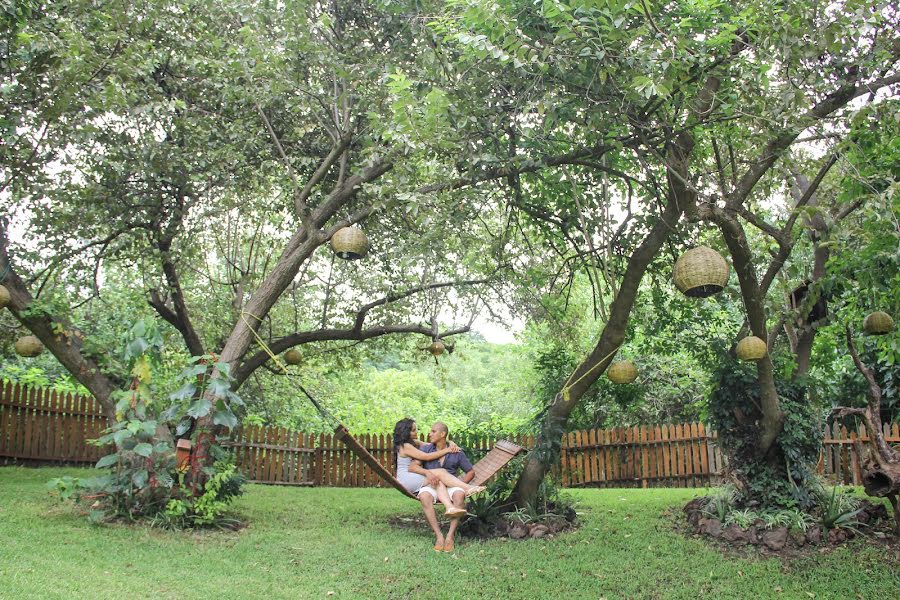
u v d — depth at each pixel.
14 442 10.55
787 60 5.29
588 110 5.81
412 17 7.13
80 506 6.88
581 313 12.27
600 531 6.94
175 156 8.28
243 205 9.73
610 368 7.07
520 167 6.41
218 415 6.60
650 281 8.92
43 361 14.55
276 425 14.47
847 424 11.61
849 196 6.22
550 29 5.70
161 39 8.42
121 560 5.28
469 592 5.24
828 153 6.54
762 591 5.37
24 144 7.86
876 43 5.81
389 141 7.18
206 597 4.68
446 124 5.92
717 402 7.35
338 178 8.39
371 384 19.78
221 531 6.61
